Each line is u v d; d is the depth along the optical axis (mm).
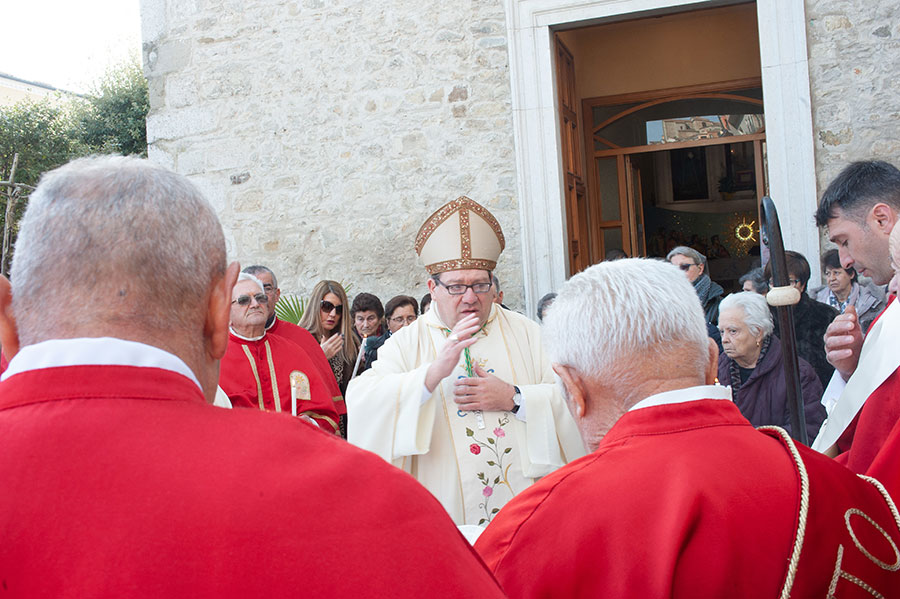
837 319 1889
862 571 1102
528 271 6164
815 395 2723
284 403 3578
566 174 6504
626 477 1129
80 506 707
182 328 836
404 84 6473
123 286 798
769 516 1072
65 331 793
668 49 8586
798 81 5547
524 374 2926
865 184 1968
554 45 6305
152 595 682
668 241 10508
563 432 2742
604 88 8766
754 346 2875
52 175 857
